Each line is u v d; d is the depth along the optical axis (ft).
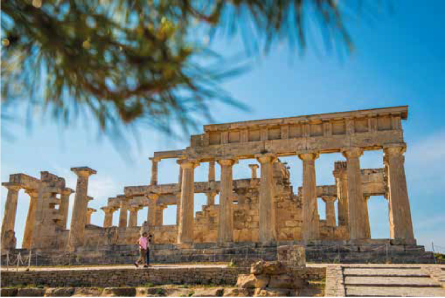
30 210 192.34
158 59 18.52
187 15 18.83
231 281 85.87
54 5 19.11
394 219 126.72
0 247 175.42
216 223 171.12
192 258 131.23
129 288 76.54
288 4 16.87
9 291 78.64
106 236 173.99
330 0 16.07
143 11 19.24
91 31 18.72
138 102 19.34
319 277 83.25
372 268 83.66
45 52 20.38
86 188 168.55
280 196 161.79
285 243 132.87
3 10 19.30
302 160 141.79
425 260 111.55
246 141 147.54
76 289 78.33
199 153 151.02
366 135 135.85
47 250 155.84
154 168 201.36
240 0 17.65
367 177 172.55
